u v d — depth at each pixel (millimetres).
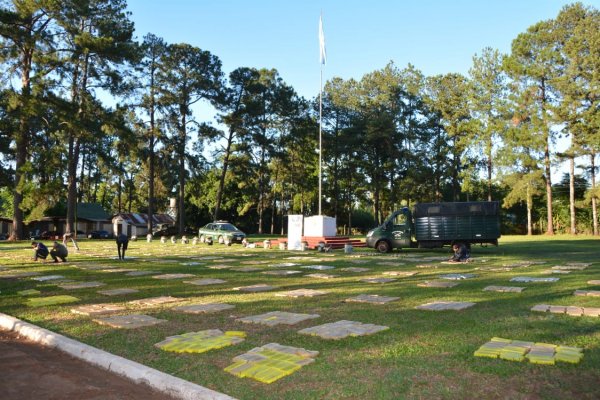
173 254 23344
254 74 49312
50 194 33969
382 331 6418
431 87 57812
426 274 13547
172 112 44562
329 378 4578
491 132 51188
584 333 6047
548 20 45406
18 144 35312
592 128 42594
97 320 7418
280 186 63531
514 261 17875
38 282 12195
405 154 55906
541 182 47438
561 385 4230
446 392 4129
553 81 43688
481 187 61750
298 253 24219
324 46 31938
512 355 5059
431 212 22906
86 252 24719
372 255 22266
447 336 6039
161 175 51312
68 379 4977
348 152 58125
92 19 34625
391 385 4332
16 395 4512
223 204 63281
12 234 37312
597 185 44531
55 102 32062
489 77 52781
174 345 5824
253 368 4871
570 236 44406
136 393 4562
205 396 4203
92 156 54250
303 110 56281
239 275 13703
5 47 32031
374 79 59500
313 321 7176
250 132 48594
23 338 6770
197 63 45281
